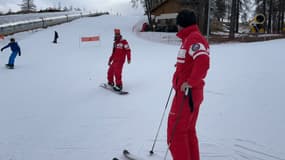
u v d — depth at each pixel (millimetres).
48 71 10102
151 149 3520
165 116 4793
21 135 4102
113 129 4270
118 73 6688
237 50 14656
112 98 6180
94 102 5898
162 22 38469
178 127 2582
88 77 8836
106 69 10391
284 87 6332
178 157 2615
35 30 30562
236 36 30031
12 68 10766
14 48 10766
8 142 3844
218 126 4250
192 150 2762
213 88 6570
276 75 7559
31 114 5145
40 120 4793
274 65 9047
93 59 13594
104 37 27297
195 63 2375
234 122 4398
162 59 12562
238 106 5184
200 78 2371
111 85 7172
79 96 6461
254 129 4098
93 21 43250
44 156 3402
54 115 5066
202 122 4430
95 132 4160
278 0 42250
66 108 5500
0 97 6461
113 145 3676
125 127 4340
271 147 3520
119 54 6684
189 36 2541
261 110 4914
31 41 22000
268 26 40062
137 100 5949
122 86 7191
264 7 39562
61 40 23500
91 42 23156
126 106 5520
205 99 5707
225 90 6344
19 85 7789
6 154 3473
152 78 8164
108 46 20547
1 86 7672
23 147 3676
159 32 32969
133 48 19500
